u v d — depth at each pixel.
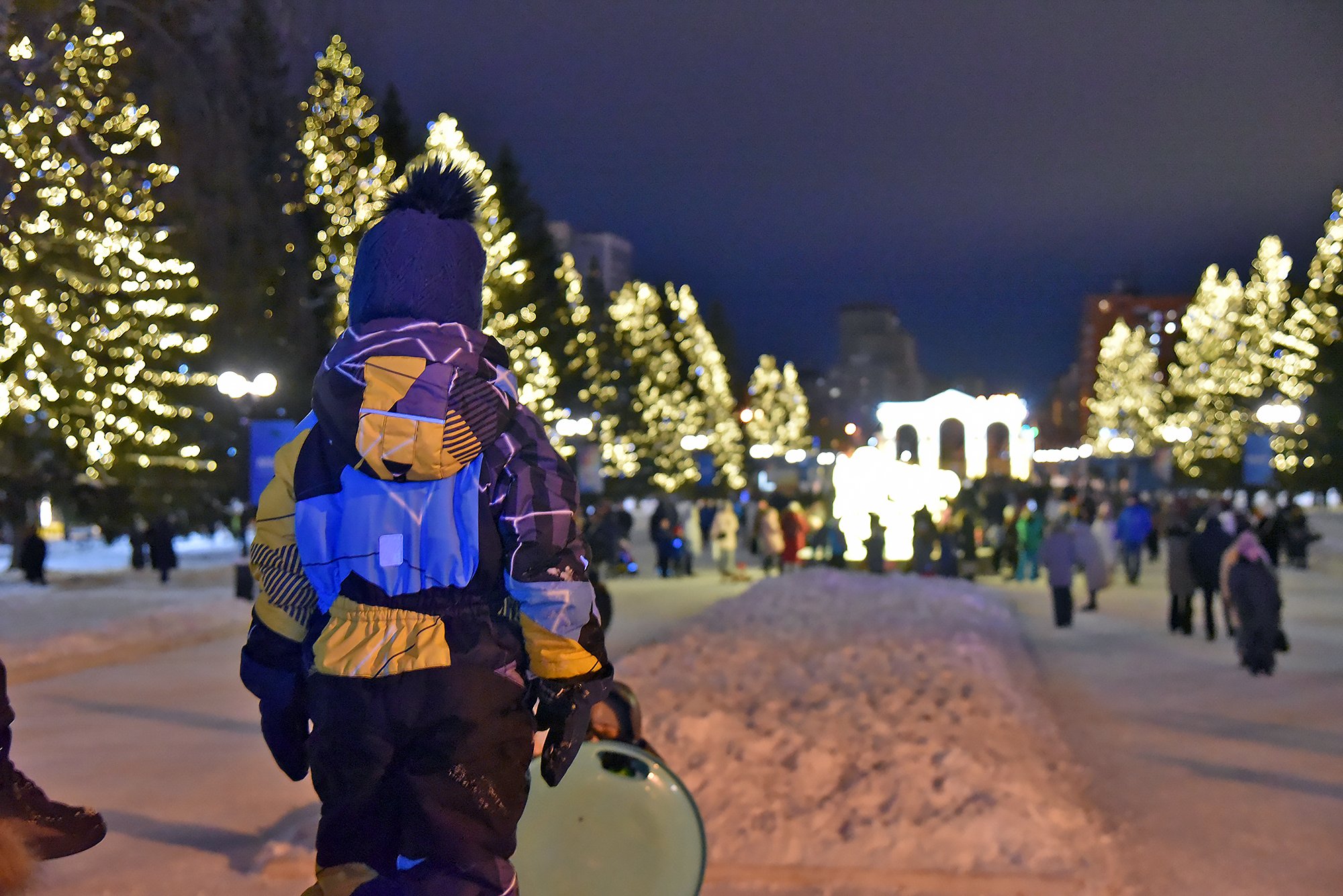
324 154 34.56
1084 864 6.33
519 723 2.53
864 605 19.91
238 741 10.21
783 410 109.50
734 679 11.76
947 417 74.50
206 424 39.44
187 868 6.45
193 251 35.09
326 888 2.44
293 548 2.58
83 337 29.53
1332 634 19.02
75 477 32.44
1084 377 179.88
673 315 94.56
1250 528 14.71
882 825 6.67
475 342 2.63
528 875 4.27
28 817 3.22
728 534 35.22
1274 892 6.28
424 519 2.49
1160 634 19.17
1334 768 9.34
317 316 44.50
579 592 2.52
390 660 2.44
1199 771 9.23
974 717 9.77
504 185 64.19
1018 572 32.56
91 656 15.56
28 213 26.70
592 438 73.25
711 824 6.88
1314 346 59.69
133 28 26.53
